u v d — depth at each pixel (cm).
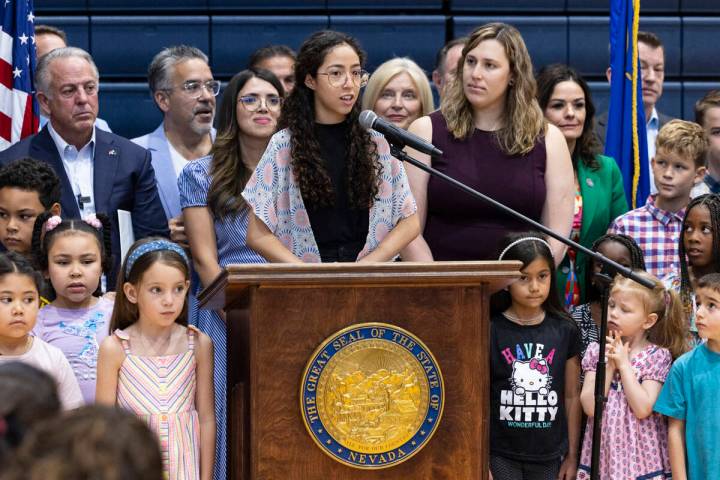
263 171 635
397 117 951
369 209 635
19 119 930
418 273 500
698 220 787
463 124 767
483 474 513
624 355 714
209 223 801
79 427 241
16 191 766
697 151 859
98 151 852
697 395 695
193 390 618
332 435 499
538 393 693
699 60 1323
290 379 498
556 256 753
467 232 756
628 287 723
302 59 638
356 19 1289
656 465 708
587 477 719
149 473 240
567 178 768
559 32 1300
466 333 512
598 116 1128
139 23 1276
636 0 1005
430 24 1292
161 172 944
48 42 1052
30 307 632
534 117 766
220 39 1281
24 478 238
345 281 496
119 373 609
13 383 325
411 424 505
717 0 1327
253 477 496
